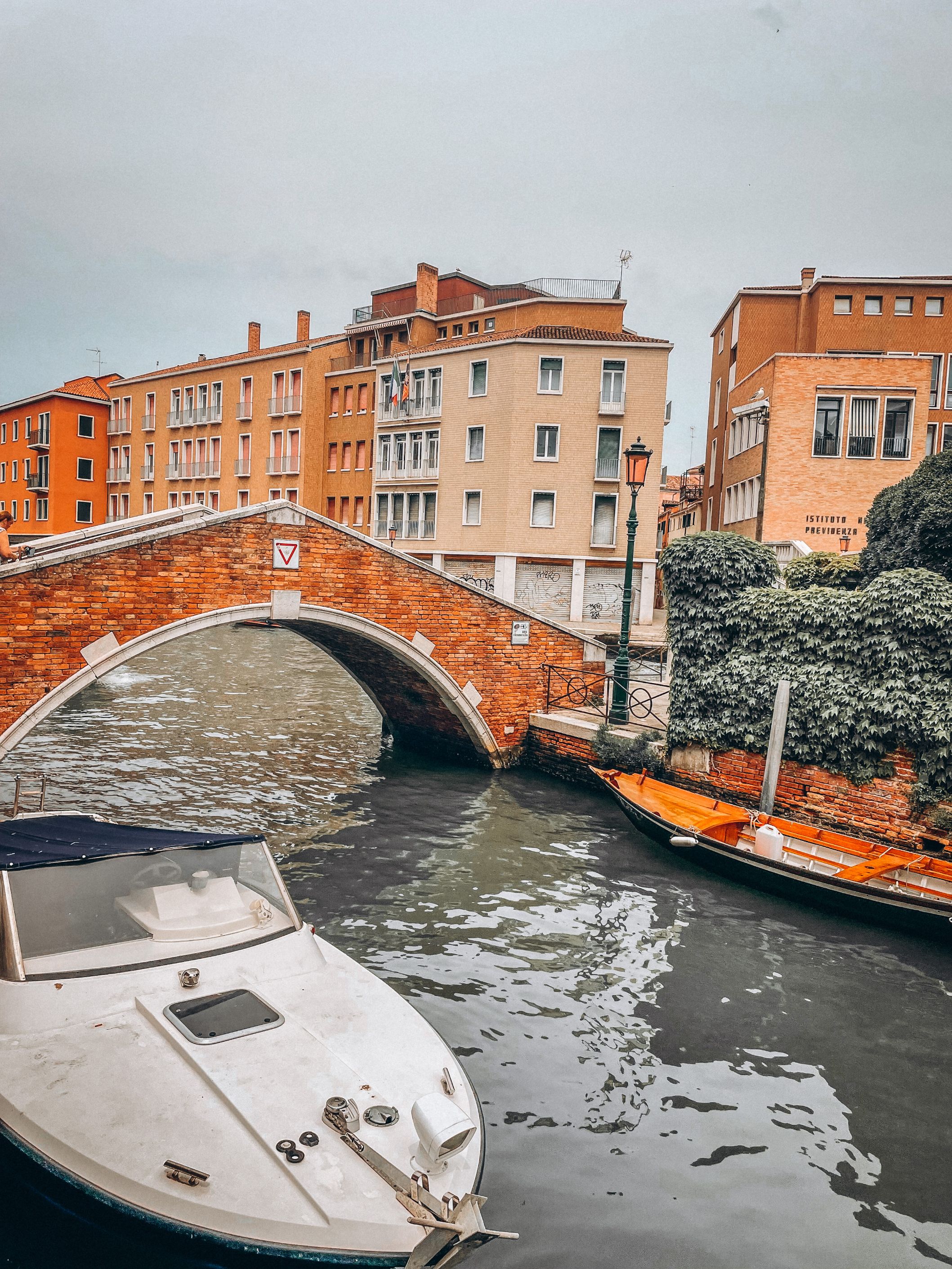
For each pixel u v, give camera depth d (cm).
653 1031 748
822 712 1191
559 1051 708
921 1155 599
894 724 1115
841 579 1614
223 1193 373
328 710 2217
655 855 1207
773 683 1262
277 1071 443
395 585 1496
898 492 1549
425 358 3847
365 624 1470
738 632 1331
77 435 5600
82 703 2198
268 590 1341
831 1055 723
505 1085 654
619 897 1051
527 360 3500
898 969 888
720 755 1338
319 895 1023
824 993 831
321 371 4553
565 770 1617
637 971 862
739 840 1205
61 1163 391
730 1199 545
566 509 3522
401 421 3947
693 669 1374
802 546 2486
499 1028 737
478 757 1698
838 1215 537
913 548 1428
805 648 1234
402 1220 369
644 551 3516
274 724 2022
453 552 3756
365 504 4362
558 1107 631
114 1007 480
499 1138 591
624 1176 561
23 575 1102
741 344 3806
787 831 1160
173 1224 367
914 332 3672
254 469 4794
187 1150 393
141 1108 414
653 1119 624
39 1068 436
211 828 1246
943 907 923
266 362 4706
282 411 4609
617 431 3503
